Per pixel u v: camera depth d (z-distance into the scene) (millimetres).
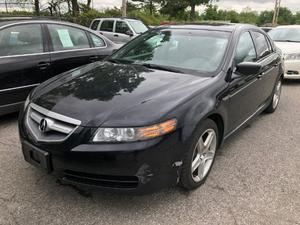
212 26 4312
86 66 4027
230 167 3791
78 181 2770
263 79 4695
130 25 12547
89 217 2848
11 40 4781
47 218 2818
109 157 2605
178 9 43562
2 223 2740
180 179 3037
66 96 3031
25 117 3137
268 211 3012
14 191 3168
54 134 2799
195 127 2936
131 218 2852
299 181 3547
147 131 2641
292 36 9281
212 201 3125
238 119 4027
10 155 3865
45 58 5090
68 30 5602
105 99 2918
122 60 4121
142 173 2676
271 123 5344
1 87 4574
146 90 3086
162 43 4168
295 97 7117
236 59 3881
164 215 2906
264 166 3850
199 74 3562
